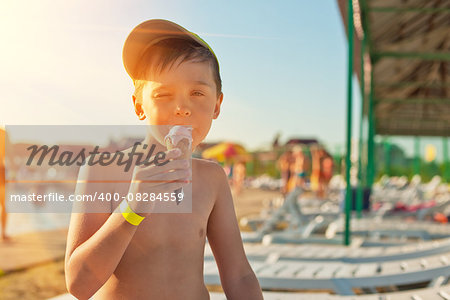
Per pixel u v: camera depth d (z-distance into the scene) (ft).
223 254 4.23
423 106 59.26
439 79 43.86
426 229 21.59
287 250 14.88
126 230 2.98
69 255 3.26
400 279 10.43
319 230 22.68
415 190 45.88
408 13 26.32
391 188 63.67
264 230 21.31
